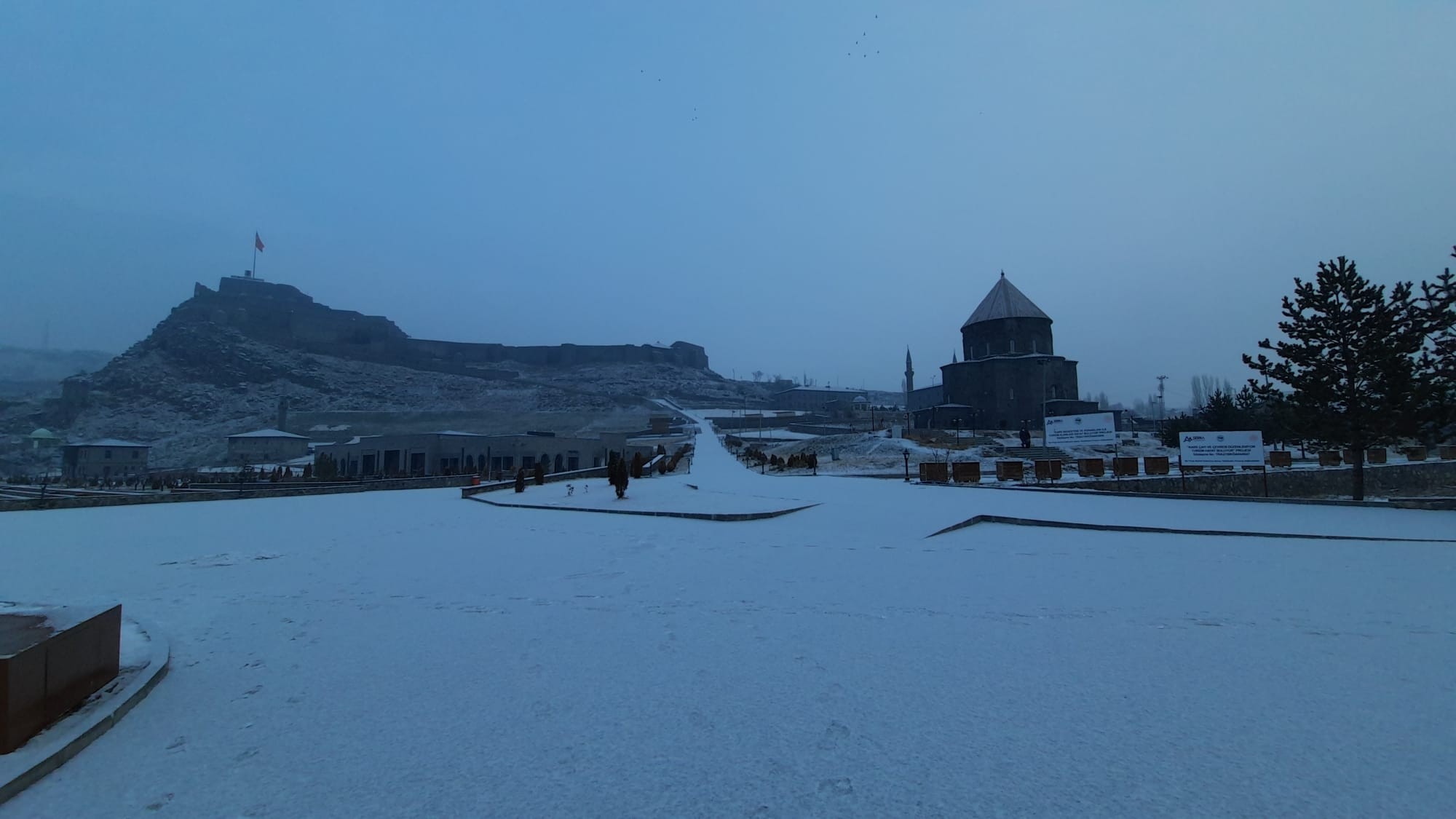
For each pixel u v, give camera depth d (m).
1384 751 3.57
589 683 4.68
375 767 3.45
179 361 116.12
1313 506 16.97
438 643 5.64
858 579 8.30
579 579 8.34
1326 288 21.89
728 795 3.16
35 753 3.39
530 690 4.54
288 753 3.61
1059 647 5.46
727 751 3.61
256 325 126.38
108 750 3.64
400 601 7.18
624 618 6.44
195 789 3.22
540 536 12.56
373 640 5.73
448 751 3.62
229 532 13.46
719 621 6.32
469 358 148.50
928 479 26.61
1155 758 3.50
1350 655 5.22
